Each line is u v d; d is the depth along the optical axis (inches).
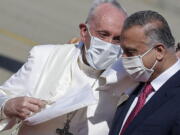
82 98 420.2
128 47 397.1
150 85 402.9
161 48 393.4
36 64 449.4
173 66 398.3
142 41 392.5
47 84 443.2
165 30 395.2
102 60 433.1
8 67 1042.1
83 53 445.4
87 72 443.2
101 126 436.8
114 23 425.4
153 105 391.5
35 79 446.0
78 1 1738.4
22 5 1563.7
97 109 436.5
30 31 1355.8
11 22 1396.4
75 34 1414.9
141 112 394.9
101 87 434.0
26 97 421.4
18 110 418.3
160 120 383.2
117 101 436.8
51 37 1349.7
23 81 447.5
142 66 397.4
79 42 454.6
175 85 389.4
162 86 394.9
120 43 406.0
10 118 435.2
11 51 1170.6
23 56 1151.6
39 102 419.8
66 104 420.2
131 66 401.1
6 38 1261.1
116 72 427.8
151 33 391.9
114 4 435.8
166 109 383.9
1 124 441.4
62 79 443.8
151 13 398.9
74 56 448.5
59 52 453.7
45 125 436.8
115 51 430.9
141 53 394.6
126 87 426.9
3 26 1358.3
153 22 393.7
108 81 427.8
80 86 440.8
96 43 430.0
